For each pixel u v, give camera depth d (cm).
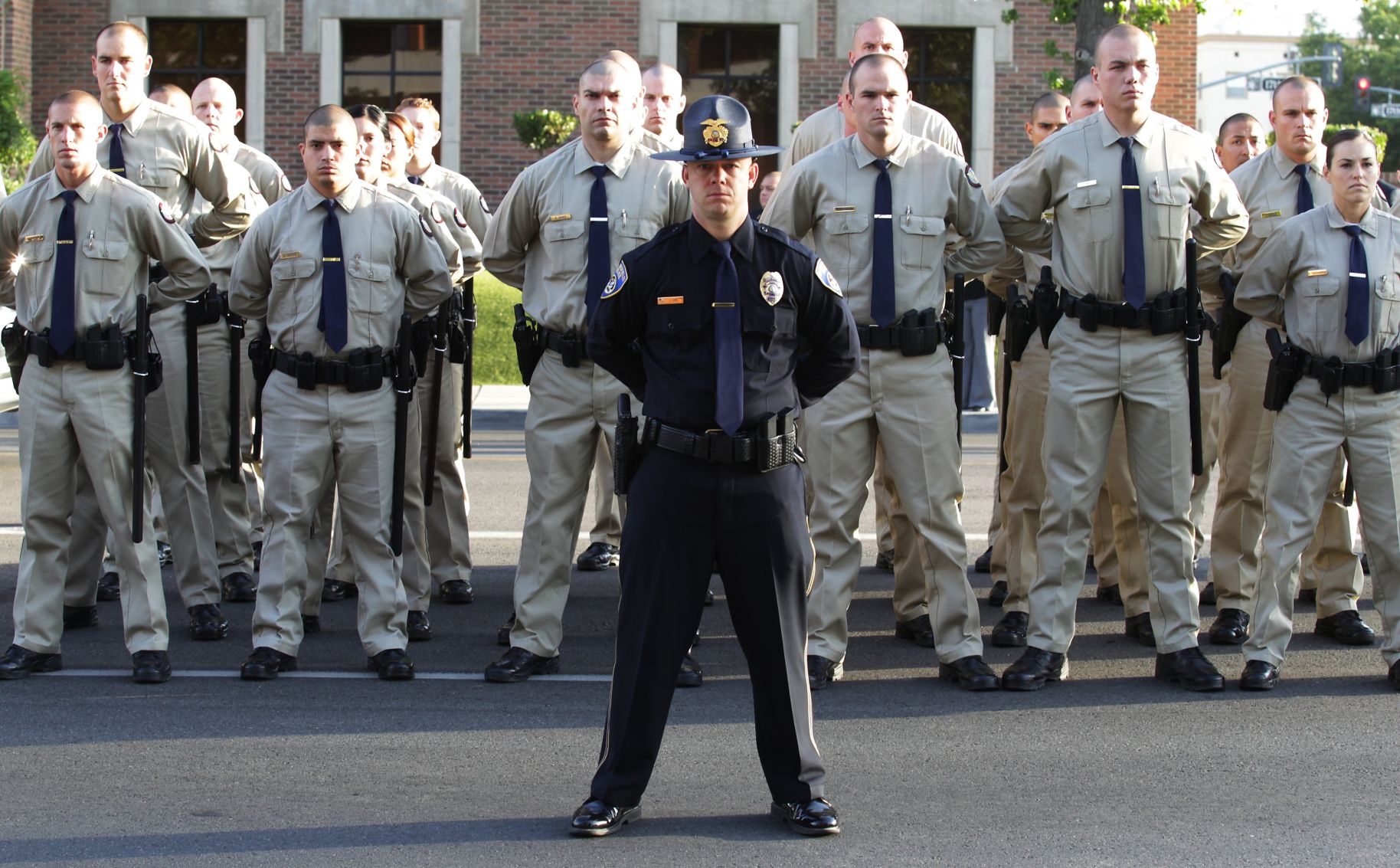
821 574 622
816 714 578
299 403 629
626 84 623
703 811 471
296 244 627
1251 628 629
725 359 433
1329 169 630
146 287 636
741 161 430
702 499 441
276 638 634
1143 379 612
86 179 617
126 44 701
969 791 490
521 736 550
